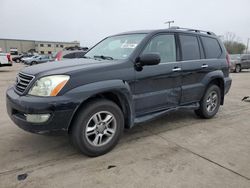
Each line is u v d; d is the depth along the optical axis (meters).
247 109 6.06
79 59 3.88
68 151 3.49
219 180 2.77
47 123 2.89
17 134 4.12
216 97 5.16
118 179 2.77
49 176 2.83
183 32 4.46
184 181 2.74
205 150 3.55
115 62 3.45
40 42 94.62
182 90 4.33
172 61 4.15
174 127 4.55
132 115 3.62
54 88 2.92
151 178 2.79
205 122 4.89
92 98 3.26
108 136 3.40
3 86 9.70
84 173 2.90
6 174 2.86
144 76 3.66
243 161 3.22
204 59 4.79
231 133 4.27
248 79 13.48
